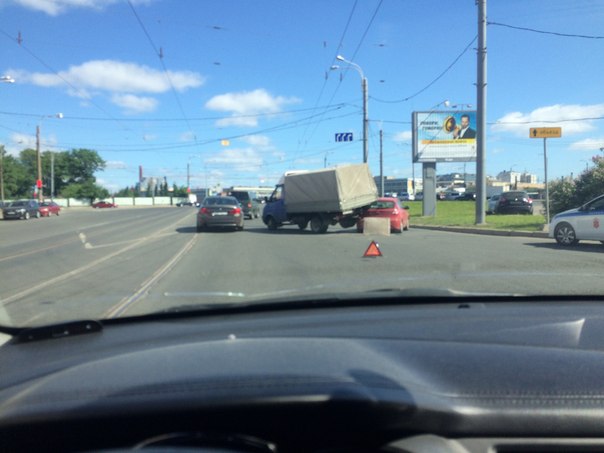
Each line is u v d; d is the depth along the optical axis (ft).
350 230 75.41
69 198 347.36
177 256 45.21
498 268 35.04
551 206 86.48
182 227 88.38
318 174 70.85
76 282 32.35
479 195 76.54
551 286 27.63
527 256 41.86
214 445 7.50
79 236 74.59
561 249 47.14
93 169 398.42
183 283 30.68
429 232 71.82
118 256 47.06
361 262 38.65
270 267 36.47
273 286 28.76
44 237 74.90
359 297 19.07
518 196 111.45
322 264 37.70
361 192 73.10
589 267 35.29
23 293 28.66
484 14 74.33
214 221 73.31
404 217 72.64
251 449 7.44
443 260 39.47
